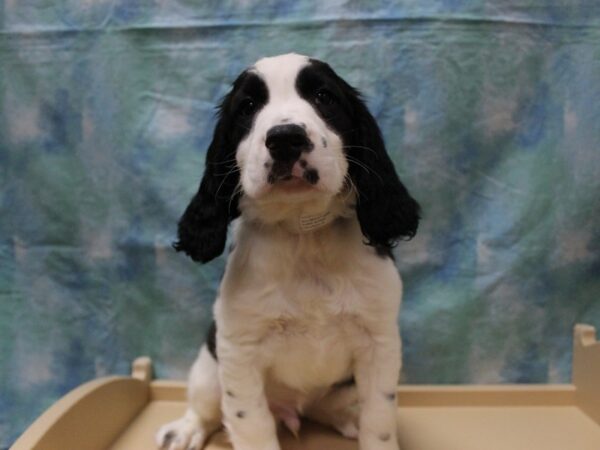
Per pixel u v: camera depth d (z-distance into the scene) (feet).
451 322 1.48
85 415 1.17
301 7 1.42
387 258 1.10
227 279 1.10
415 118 1.43
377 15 1.41
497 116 1.43
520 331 1.48
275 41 1.43
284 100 1.00
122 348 1.54
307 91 1.01
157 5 1.44
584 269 1.45
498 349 1.49
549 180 1.43
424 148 1.44
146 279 1.51
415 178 1.45
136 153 1.48
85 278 1.52
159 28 1.44
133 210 1.49
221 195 1.09
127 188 1.49
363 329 1.09
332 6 1.41
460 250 1.47
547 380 1.49
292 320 1.07
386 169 1.08
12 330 1.53
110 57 1.46
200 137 1.46
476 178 1.45
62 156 1.48
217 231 1.10
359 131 1.07
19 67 1.47
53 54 1.46
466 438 1.28
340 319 1.08
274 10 1.42
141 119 1.47
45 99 1.47
